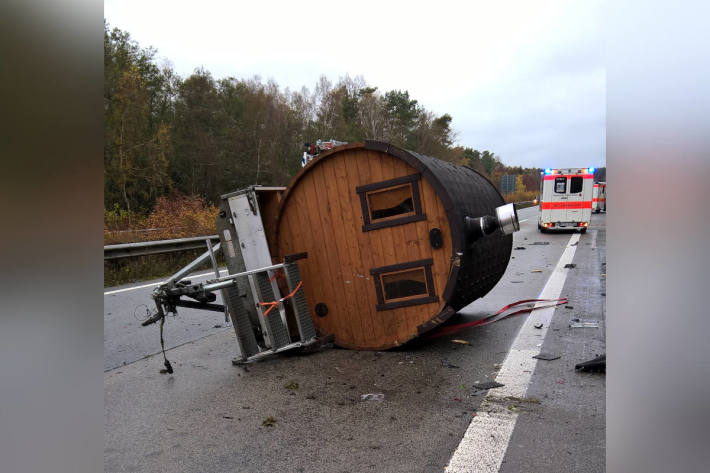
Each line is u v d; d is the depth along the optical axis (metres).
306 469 3.11
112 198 35.38
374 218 5.66
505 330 6.33
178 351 6.07
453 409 3.91
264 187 5.72
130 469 3.19
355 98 66.88
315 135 58.03
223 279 5.33
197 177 48.34
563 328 6.27
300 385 4.65
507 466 3.00
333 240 5.87
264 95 55.47
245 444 3.49
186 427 3.82
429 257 5.39
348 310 5.87
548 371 4.70
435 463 3.08
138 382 4.92
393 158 5.45
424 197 5.35
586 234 22.33
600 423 3.52
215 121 52.28
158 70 51.41
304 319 5.68
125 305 8.94
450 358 5.27
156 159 38.81
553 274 10.80
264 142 53.19
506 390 4.26
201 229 19.03
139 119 38.44
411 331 5.54
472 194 5.83
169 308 5.33
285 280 6.00
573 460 3.03
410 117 74.25
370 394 4.33
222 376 5.04
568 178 22.92
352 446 3.38
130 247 12.53
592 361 4.63
